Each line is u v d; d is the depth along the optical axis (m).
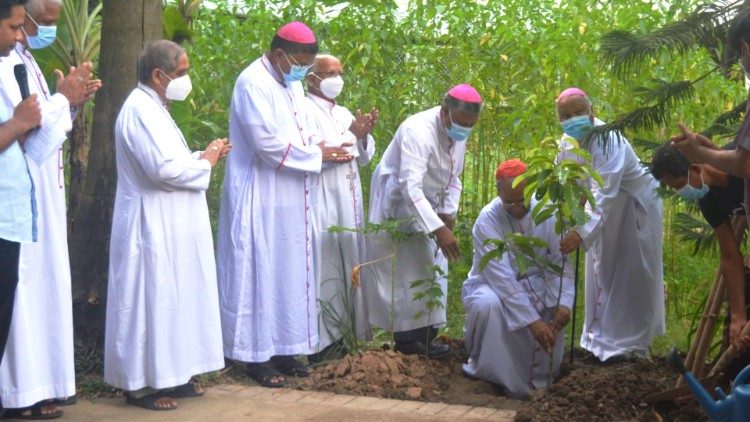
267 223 5.57
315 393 5.36
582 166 5.09
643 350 6.04
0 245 4.27
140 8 5.70
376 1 7.50
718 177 4.42
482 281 5.88
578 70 7.14
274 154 5.46
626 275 6.01
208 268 5.14
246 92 5.49
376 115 6.03
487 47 7.51
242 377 5.63
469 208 7.91
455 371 5.97
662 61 6.57
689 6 6.80
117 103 5.70
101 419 4.83
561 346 5.82
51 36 4.72
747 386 3.65
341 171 6.03
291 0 7.57
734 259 4.52
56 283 4.76
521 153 7.31
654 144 5.11
